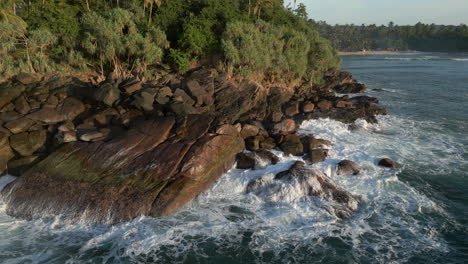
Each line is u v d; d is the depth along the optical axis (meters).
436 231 15.14
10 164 20.62
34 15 37.69
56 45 35.34
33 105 26.17
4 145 21.86
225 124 22.19
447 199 17.72
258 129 25.31
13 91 27.23
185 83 29.61
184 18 42.91
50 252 14.09
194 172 18.11
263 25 43.56
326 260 13.60
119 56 35.62
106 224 15.77
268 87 38.78
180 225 15.73
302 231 15.35
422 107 39.22
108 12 35.81
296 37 43.72
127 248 14.27
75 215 16.11
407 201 17.50
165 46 37.88
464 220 15.86
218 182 19.09
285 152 22.50
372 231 15.25
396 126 30.77
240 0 58.25
